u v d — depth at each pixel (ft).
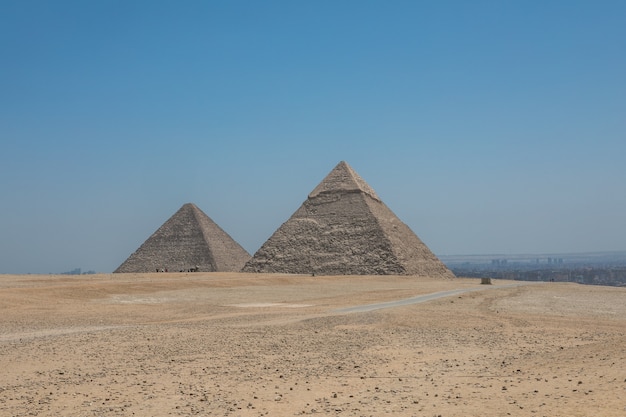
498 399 75.92
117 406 79.30
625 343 111.24
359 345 135.74
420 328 170.19
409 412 72.08
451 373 99.71
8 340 141.69
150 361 113.91
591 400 69.67
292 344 136.77
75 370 104.88
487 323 183.62
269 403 79.87
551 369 94.27
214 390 88.69
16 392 88.07
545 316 210.79
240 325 177.17
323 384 92.17
